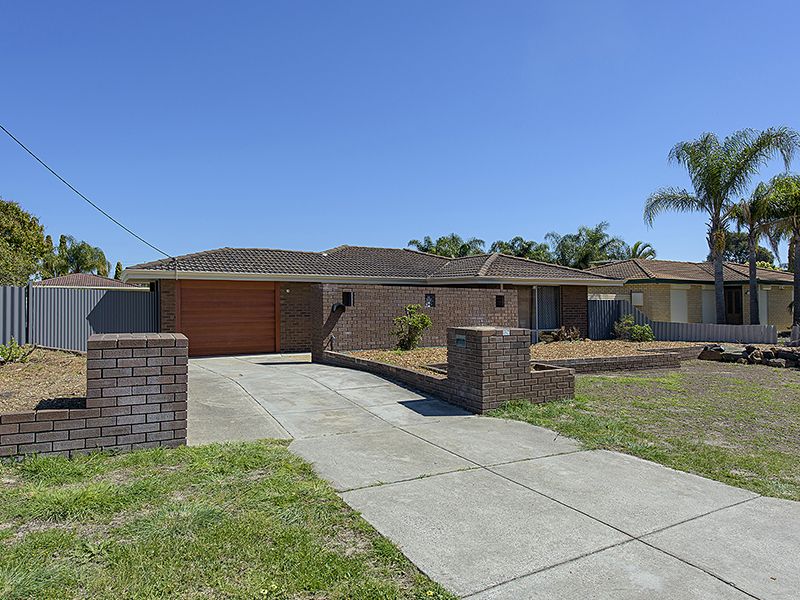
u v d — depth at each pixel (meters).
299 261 19.09
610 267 28.34
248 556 3.27
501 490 4.60
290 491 4.42
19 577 2.93
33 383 7.84
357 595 2.90
